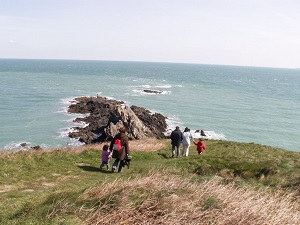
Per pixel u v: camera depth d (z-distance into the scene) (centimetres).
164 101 9138
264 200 900
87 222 672
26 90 10112
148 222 673
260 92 13100
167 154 2281
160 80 17100
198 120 6825
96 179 1352
